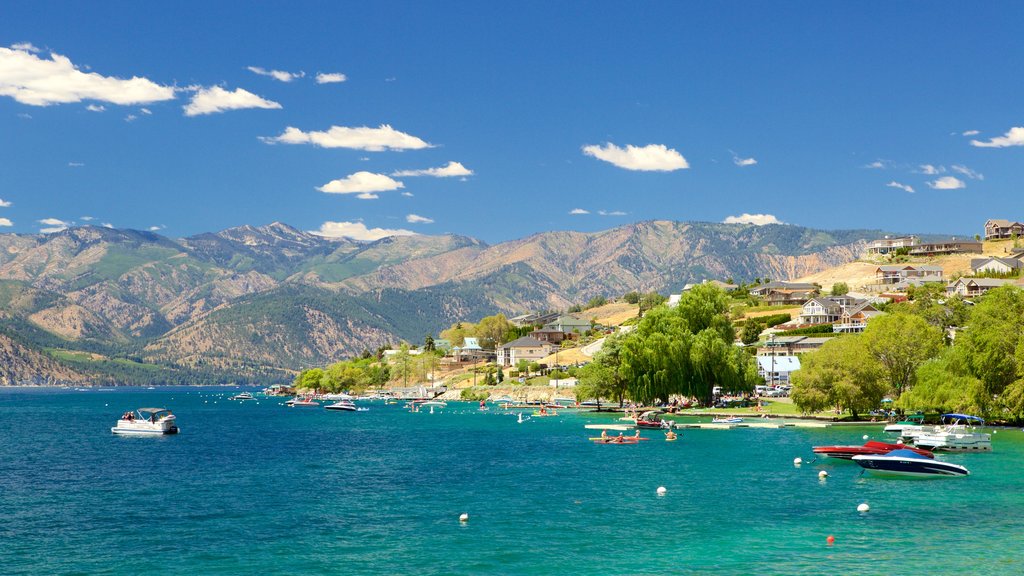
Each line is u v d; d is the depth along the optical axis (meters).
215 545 65.25
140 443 154.62
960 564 57.94
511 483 94.75
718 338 195.25
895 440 134.62
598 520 73.12
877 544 63.53
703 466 106.88
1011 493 84.25
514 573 57.03
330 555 62.00
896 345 162.62
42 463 119.81
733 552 61.69
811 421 168.62
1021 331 137.12
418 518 74.75
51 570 58.91
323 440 157.50
